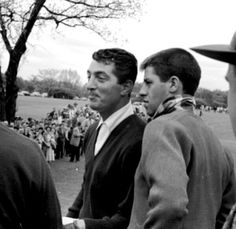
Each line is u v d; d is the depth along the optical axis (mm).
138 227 2057
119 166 2654
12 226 1629
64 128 21750
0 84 19688
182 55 2305
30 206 1691
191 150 2055
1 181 1578
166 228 1830
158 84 2299
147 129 2086
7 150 1607
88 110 36625
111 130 2768
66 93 105000
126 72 2764
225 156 2283
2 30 19484
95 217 2707
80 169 17656
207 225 2064
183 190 1854
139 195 2094
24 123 20094
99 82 2773
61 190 12656
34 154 1684
